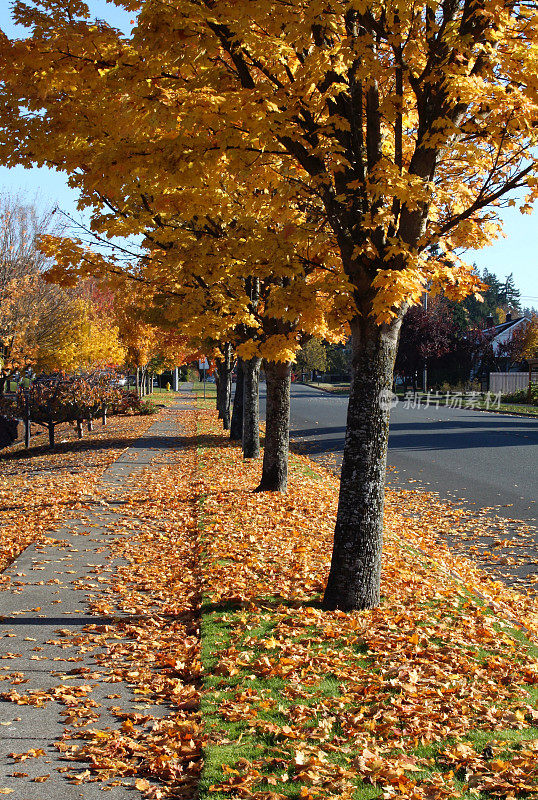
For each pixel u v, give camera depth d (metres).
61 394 24.39
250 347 10.09
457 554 9.36
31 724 4.37
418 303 6.13
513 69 5.84
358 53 5.70
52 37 6.08
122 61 6.18
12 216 29.94
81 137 6.82
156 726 4.32
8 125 6.35
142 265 10.73
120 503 12.40
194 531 9.89
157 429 28.70
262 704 4.48
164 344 32.03
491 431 24.33
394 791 3.45
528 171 6.18
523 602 7.19
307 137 6.41
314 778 3.56
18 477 16.78
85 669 5.24
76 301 32.31
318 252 7.23
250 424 17.84
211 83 5.90
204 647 5.53
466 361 52.81
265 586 7.06
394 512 12.17
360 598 6.38
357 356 6.44
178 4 5.42
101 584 7.55
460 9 6.16
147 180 6.90
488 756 3.79
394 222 6.33
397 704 4.38
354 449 6.44
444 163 7.27
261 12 5.48
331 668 5.05
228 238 8.50
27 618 6.44
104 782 3.71
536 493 13.06
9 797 3.53
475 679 4.81
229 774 3.66
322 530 9.77
